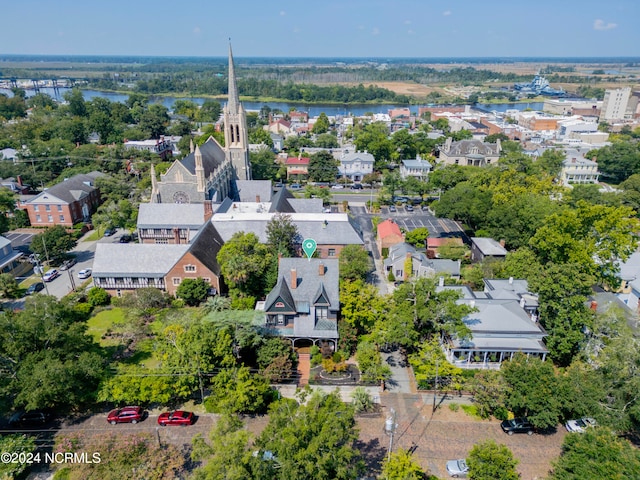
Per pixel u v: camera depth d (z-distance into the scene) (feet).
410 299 200.75
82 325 184.65
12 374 160.04
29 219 364.79
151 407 175.32
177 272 246.88
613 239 232.94
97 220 343.87
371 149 573.74
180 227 312.91
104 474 130.41
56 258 296.71
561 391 158.71
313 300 205.87
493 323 193.77
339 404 130.31
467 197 326.03
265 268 240.12
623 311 207.82
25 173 449.48
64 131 636.89
